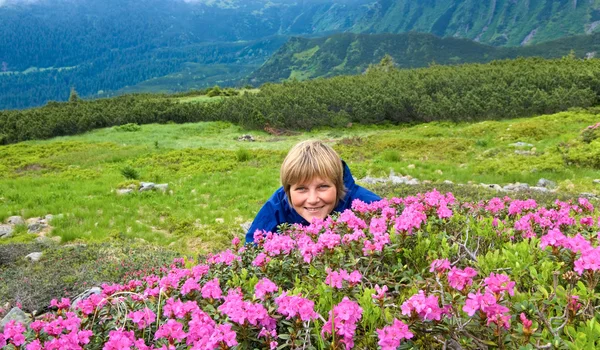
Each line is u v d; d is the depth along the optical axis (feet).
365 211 11.55
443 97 138.92
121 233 42.42
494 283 6.10
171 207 52.90
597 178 57.31
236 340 6.22
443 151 85.10
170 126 149.28
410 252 8.99
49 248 36.11
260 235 11.21
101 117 148.66
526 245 8.80
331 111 147.23
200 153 93.30
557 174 61.11
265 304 6.70
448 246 9.14
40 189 62.64
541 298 6.45
